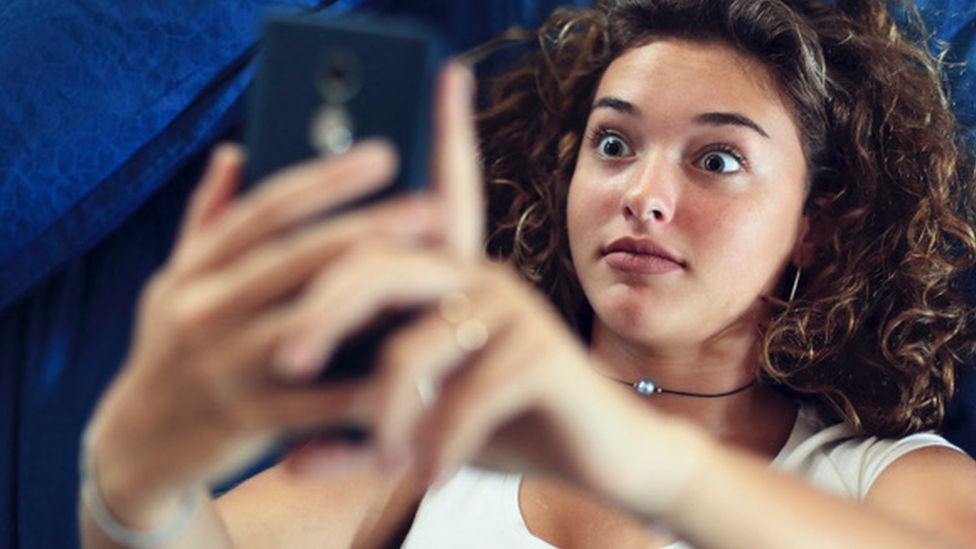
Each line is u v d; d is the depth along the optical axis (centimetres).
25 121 133
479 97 145
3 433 134
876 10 137
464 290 51
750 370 122
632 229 112
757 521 64
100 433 59
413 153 51
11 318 137
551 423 55
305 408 51
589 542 116
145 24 135
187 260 50
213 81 137
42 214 133
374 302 48
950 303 129
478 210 53
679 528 62
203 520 83
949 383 128
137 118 134
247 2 136
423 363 49
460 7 146
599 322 124
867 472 118
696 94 115
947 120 134
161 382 51
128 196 135
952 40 141
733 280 114
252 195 52
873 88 129
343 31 52
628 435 58
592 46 136
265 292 48
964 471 115
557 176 135
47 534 131
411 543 121
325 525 121
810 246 125
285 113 52
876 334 128
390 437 49
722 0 118
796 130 119
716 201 113
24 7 137
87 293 138
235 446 54
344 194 49
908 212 129
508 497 120
